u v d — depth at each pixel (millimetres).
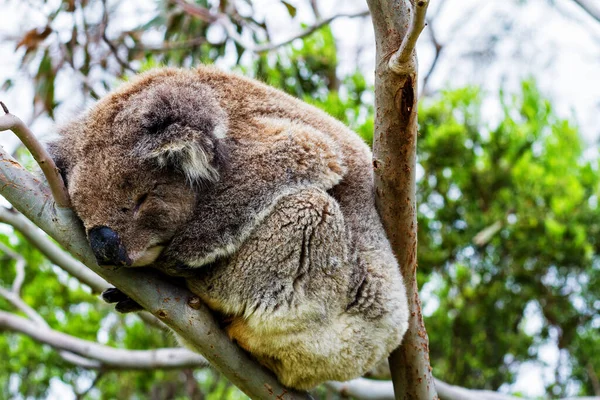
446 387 6598
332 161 4148
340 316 4074
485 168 9266
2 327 7305
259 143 4141
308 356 4043
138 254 3916
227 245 3977
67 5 7660
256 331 4012
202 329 3863
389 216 4207
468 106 9523
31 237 6410
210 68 4641
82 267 6492
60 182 3803
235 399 10375
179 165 4016
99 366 7293
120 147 4047
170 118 3955
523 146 9281
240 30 8523
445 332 9133
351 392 6559
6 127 3488
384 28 3795
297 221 3975
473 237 9094
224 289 4035
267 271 3988
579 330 9523
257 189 4023
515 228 9109
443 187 9391
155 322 6109
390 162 4027
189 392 9688
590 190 9469
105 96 4473
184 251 3982
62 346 7262
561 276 9359
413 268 4363
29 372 10180
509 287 9383
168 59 8820
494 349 9320
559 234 8836
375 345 4148
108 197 3977
